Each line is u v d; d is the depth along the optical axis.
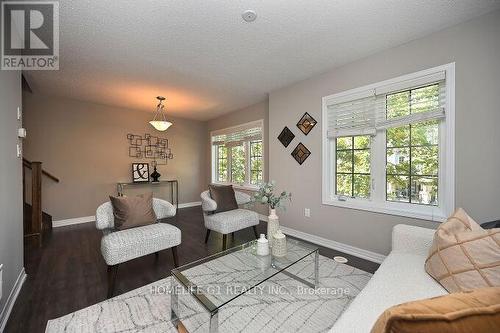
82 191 4.23
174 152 5.53
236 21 1.87
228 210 3.19
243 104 4.48
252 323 1.52
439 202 2.09
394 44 2.25
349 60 2.59
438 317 0.44
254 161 4.64
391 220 2.34
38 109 3.80
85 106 4.26
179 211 5.17
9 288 1.65
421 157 2.23
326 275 2.16
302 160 3.16
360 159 2.70
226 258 1.89
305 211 3.13
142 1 1.62
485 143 1.80
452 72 1.94
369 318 0.99
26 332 1.42
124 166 4.73
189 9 1.72
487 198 1.79
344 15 1.81
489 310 0.46
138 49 2.31
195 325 1.53
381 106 2.44
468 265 1.14
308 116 3.09
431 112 2.06
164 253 2.72
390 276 1.35
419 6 1.71
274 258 1.86
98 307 1.67
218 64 2.68
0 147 1.50
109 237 2.01
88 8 1.69
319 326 1.49
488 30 1.78
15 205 1.83
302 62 2.63
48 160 3.90
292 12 1.76
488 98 1.78
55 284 1.99
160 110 4.93
